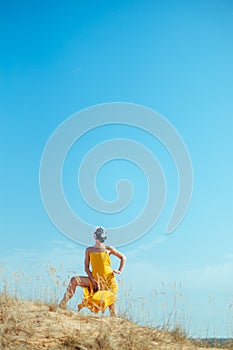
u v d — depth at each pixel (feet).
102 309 32.78
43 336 27.73
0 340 26.68
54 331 28.37
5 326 28.19
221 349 30.96
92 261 34.78
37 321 29.48
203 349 30.30
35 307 31.99
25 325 28.71
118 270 35.42
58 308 32.17
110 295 33.88
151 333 31.17
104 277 34.68
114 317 32.73
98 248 35.04
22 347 26.32
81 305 33.27
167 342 30.50
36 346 26.58
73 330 28.96
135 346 28.22
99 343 27.53
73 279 33.99
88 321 31.12
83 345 27.20
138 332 30.73
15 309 30.68
